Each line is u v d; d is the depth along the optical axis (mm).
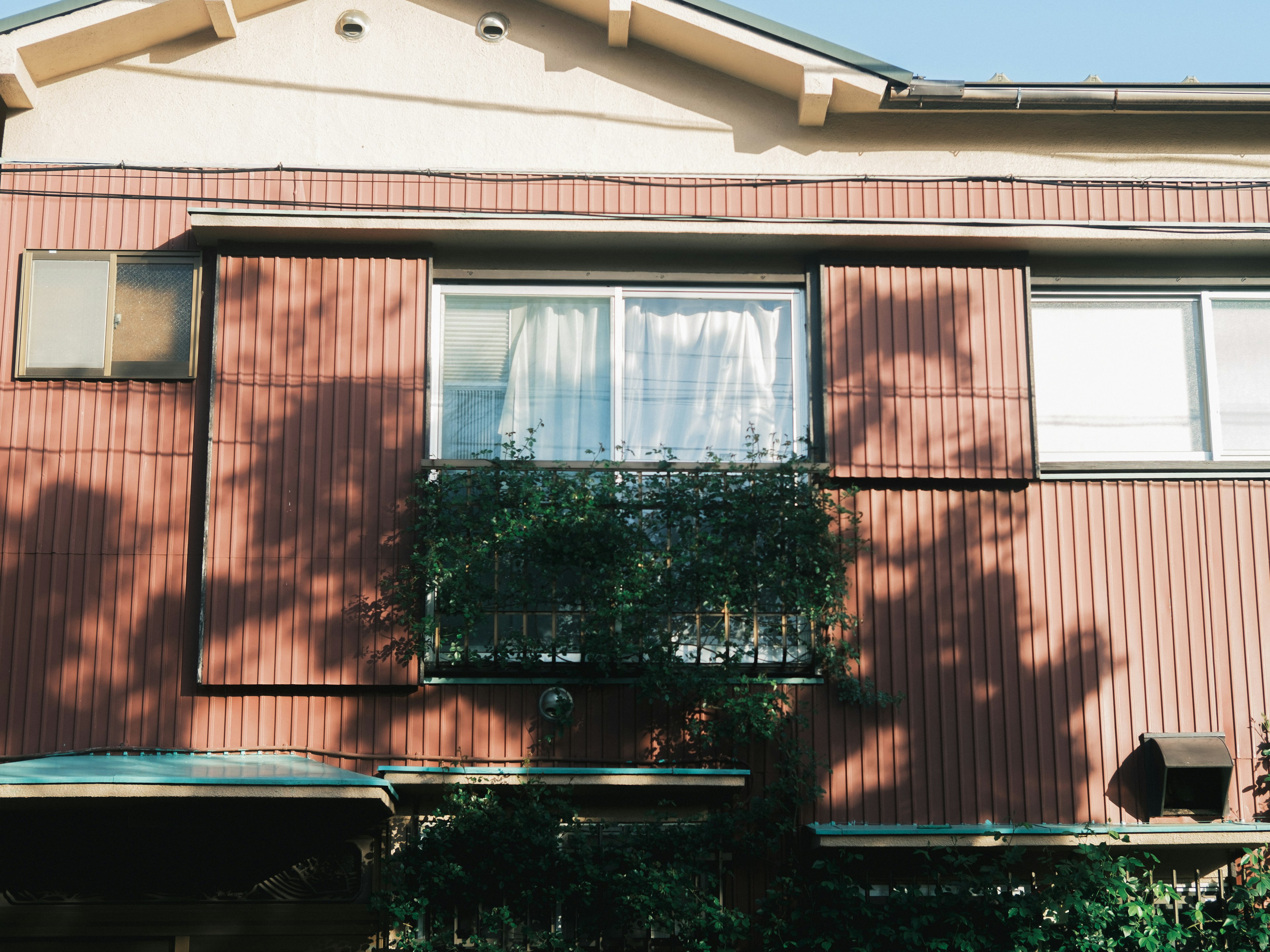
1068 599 7957
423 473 7754
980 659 7844
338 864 7301
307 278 8039
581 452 8172
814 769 7633
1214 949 7250
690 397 8266
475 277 8273
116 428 7887
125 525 7758
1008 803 7684
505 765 7566
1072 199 8461
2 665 7539
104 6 8211
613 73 8562
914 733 7734
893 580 7906
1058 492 8102
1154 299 8531
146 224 8195
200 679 7492
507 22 8594
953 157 8531
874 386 8109
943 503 8031
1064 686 7844
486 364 8273
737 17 8312
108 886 7195
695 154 8508
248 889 7250
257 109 8453
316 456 7793
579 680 7633
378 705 7625
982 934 7090
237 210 7848
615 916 7035
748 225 8078
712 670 7504
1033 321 8469
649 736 7645
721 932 7035
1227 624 7973
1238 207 8508
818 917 7199
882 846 7199
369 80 8516
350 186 8289
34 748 7457
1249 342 8484
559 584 7641
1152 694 7855
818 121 8508
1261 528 8125
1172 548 8062
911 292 8258
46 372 7930
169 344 8039
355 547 7684
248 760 7273
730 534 7633
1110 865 7211
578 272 8336
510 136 8469
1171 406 8391
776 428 8219
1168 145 8570
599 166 8453
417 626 7480
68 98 8430
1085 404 8375
